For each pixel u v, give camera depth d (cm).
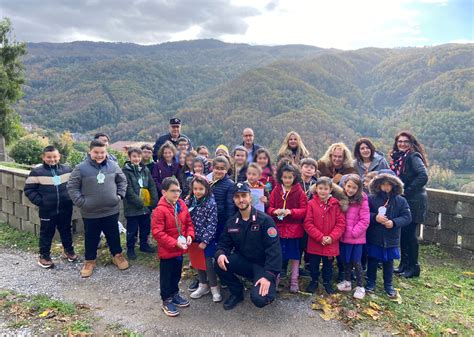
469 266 520
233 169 480
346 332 329
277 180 411
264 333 325
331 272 401
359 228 388
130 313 353
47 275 433
